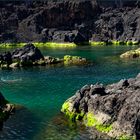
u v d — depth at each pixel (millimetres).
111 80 105875
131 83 68438
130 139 55000
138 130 55375
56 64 146375
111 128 58656
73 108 67188
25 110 72750
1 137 58250
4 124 64312
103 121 60438
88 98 66562
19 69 136000
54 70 130500
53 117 67688
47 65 144375
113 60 151875
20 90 94562
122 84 68312
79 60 149625
